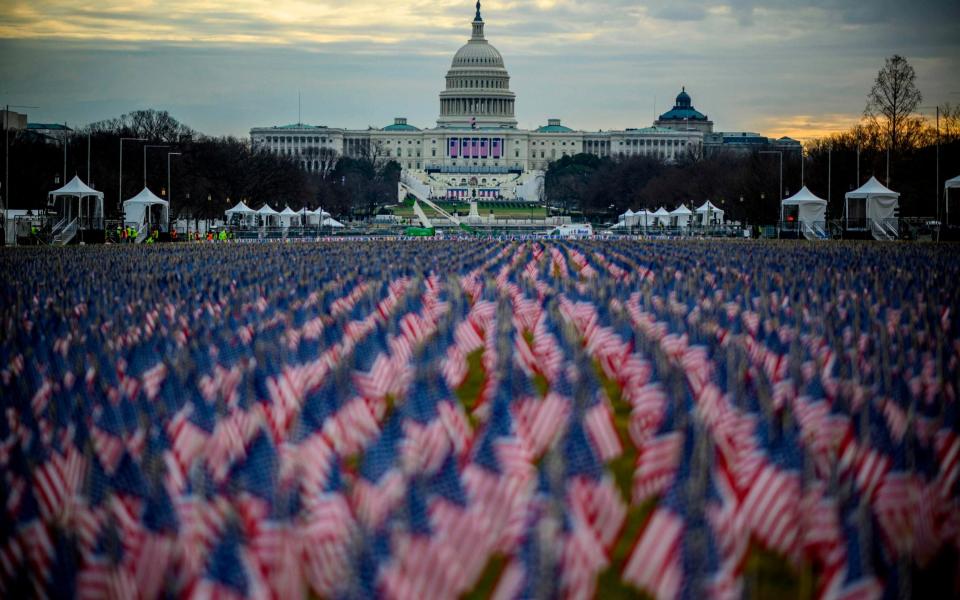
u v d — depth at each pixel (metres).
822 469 30.38
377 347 45.72
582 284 77.19
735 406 36.41
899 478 29.44
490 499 28.25
